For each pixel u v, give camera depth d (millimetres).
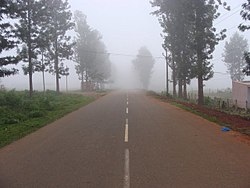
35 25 34719
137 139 12320
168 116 20422
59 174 7793
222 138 12531
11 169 8305
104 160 9117
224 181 7102
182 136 12945
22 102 24672
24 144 11805
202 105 32156
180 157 9367
